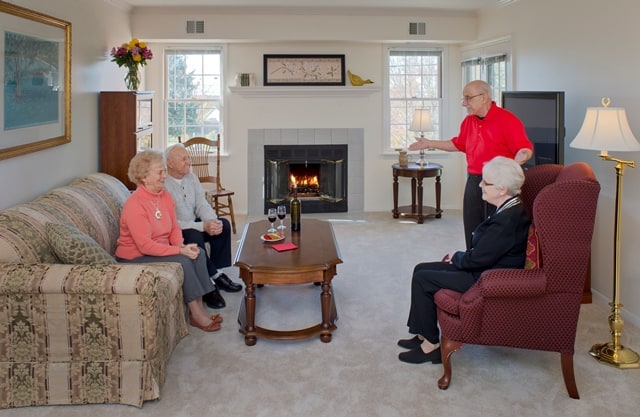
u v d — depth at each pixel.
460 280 2.70
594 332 3.28
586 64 4.10
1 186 3.14
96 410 2.39
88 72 4.63
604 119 2.86
